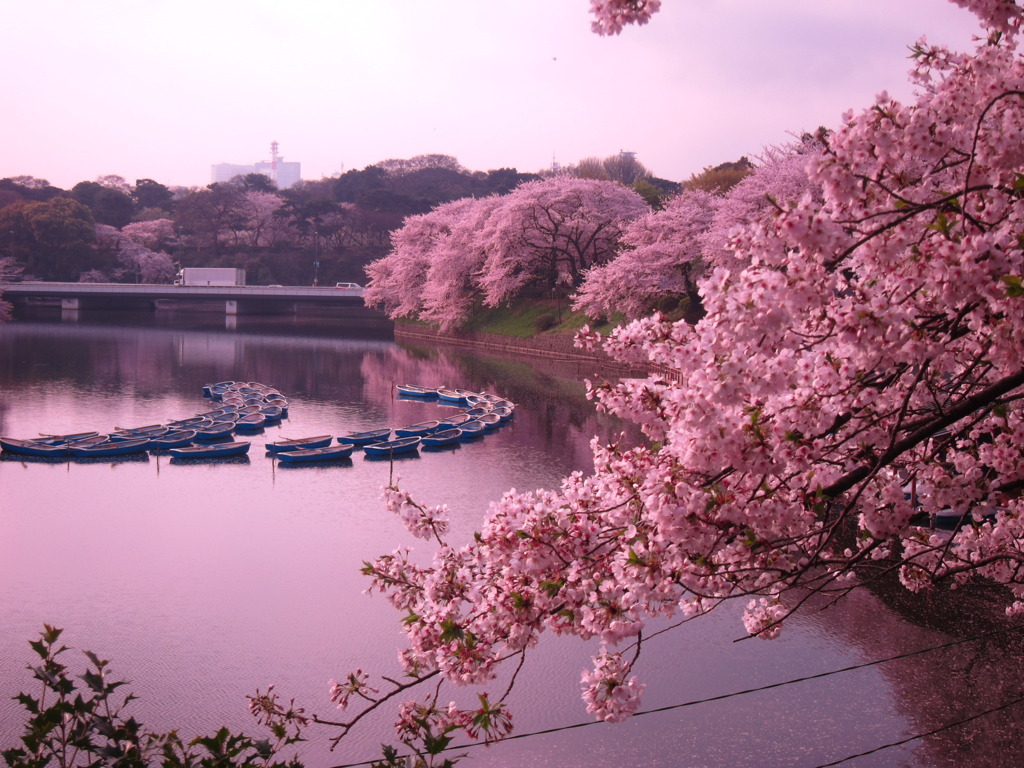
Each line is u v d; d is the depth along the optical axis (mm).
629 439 42500
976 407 5973
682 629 20453
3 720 16672
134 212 181250
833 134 5953
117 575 24406
